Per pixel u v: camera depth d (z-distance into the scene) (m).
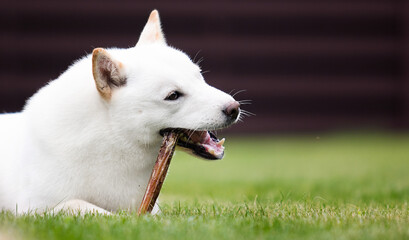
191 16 27.64
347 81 28.45
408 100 28.39
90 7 26.91
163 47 6.27
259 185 11.03
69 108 5.87
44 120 5.92
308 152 20.78
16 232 4.63
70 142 5.78
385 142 24.48
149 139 5.89
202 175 14.00
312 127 28.30
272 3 28.03
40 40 26.72
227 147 23.23
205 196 9.25
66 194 5.79
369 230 4.89
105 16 27.02
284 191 9.56
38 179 5.81
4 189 6.11
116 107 5.80
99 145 5.80
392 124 28.58
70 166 5.78
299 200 7.43
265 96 28.17
